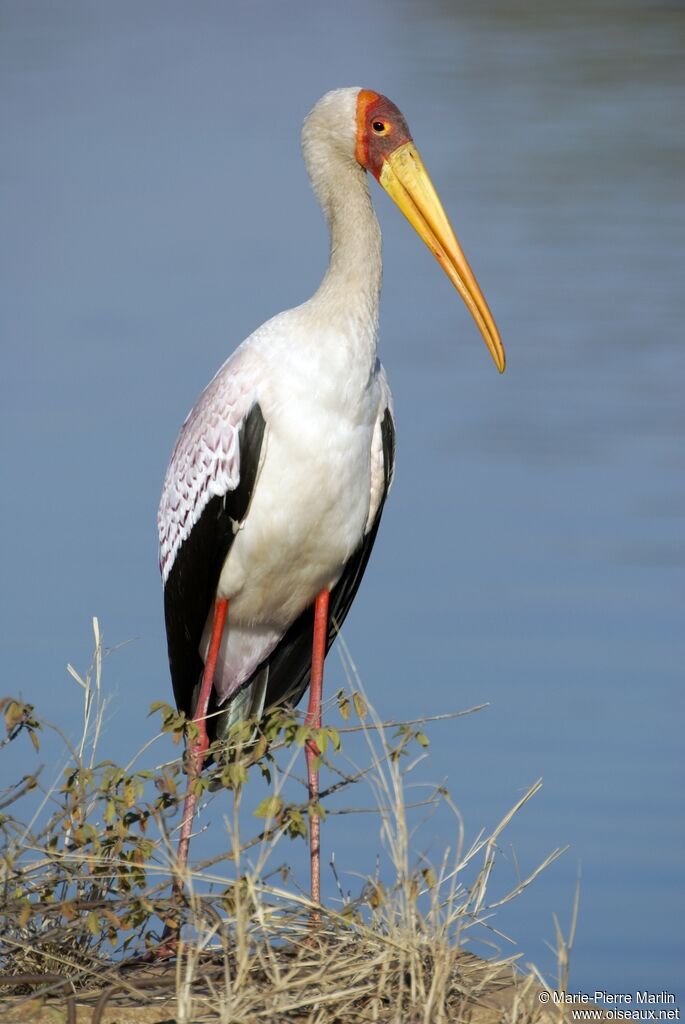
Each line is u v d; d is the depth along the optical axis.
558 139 53.53
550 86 61.94
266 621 11.16
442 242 10.86
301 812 8.76
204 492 10.74
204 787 8.98
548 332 32.12
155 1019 8.32
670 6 75.88
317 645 10.95
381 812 9.04
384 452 10.77
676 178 48.09
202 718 10.51
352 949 8.59
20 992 8.74
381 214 42.16
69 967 8.74
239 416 10.45
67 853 8.74
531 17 77.31
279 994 8.18
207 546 10.84
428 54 70.50
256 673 11.55
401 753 8.94
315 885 9.75
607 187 47.38
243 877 8.52
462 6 84.50
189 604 11.20
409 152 10.84
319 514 10.52
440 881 8.64
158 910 8.64
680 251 39.56
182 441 11.12
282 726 8.95
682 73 62.34
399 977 8.35
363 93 10.84
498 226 43.12
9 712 9.01
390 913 8.51
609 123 55.56
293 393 10.32
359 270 10.43
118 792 9.09
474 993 8.71
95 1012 8.17
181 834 9.59
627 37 69.56
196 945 8.55
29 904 8.41
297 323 10.45
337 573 10.89
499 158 51.28
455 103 59.41
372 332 10.43
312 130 10.86
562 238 41.38
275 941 8.87
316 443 10.34
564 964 8.68
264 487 10.48
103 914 8.56
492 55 68.38
